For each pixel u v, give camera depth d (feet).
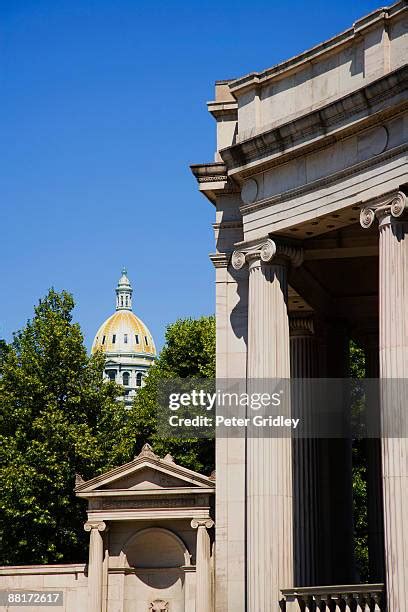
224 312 171.53
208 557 195.11
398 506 132.87
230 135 177.27
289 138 155.74
